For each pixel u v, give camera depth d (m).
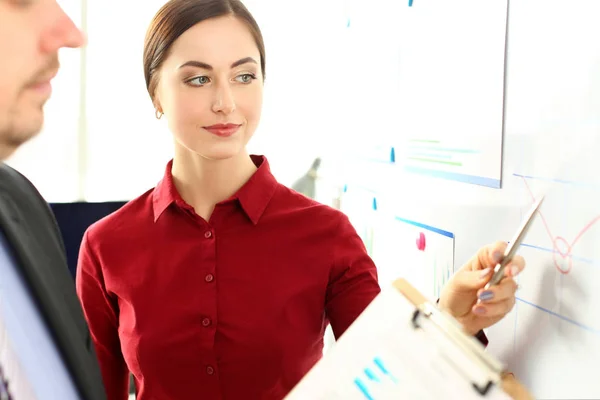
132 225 0.77
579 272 0.50
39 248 0.55
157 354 0.72
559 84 0.53
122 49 1.63
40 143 1.60
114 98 1.64
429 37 0.79
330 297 0.75
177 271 0.72
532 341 0.56
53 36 0.40
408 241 0.87
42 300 0.49
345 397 0.42
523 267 0.54
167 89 0.69
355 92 1.13
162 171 1.69
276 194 0.76
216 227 0.73
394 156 0.92
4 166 0.61
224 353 0.71
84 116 1.63
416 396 0.39
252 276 0.71
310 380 0.44
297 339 0.72
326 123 1.37
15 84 0.39
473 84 0.67
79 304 0.57
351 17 1.15
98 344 0.80
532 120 0.57
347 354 0.44
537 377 0.56
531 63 0.57
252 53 0.69
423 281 0.82
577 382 0.50
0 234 0.49
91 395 0.51
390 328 0.43
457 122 0.71
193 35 0.66
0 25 0.37
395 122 0.92
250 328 0.70
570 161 0.51
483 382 0.37
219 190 0.73
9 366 0.41
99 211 1.65
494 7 0.63
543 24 0.55
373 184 1.03
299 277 0.72
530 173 0.57
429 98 0.79
